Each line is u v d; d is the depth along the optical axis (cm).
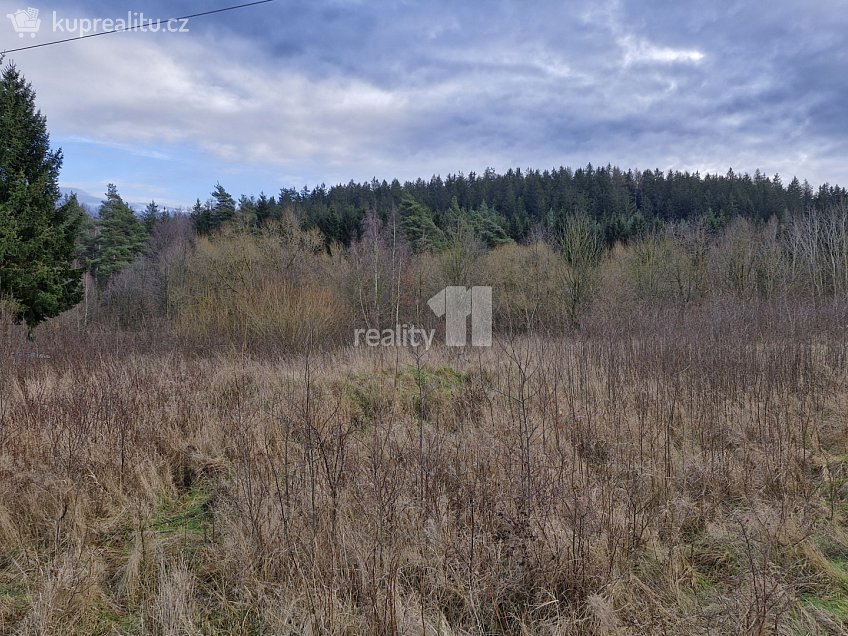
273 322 1084
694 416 536
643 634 243
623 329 789
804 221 2439
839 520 354
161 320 1270
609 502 340
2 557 326
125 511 378
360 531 312
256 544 309
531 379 626
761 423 505
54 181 1461
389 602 250
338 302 1328
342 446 372
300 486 353
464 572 279
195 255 2236
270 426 496
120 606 281
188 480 450
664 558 305
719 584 295
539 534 303
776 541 317
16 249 1240
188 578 289
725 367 626
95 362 749
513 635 258
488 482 354
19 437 440
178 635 246
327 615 250
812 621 253
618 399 570
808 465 432
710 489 388
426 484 346
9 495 368
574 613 259
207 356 962
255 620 268
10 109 1361
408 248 2412
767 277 1989
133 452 438
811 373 612
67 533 338
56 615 259
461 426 529
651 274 2105
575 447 432
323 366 810
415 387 706
